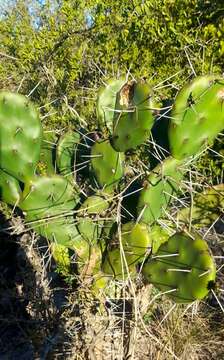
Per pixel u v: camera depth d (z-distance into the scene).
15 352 1.62
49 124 1.54
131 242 0.81
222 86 0.75
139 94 0.77
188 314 1.34
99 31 1.95
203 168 1.38
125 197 0.85
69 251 0.97
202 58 1.64
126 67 1.82
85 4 2.06
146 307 0.88
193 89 0.75
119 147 0.81
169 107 0.79
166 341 1.11
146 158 1.02
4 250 1.74
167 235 0.83
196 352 1.33
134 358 0.93
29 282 1.46
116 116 0.81
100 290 0.90
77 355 0.97
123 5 1.96
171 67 1.73
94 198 0.85
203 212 0.89
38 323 1.32
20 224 1.05
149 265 0.77
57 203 0.86
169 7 1.77
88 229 0.86
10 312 1.60
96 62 1.88
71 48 2.08
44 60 2.08
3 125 0.80
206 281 0.72
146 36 1.82
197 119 0.76
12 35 2.49
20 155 0.81
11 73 2.34
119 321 0.93
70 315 1.06
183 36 1.66
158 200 0.80
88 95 1.79
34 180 0.84
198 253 0.73
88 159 0.92
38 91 2.05
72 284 1.01
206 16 1.72
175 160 0.78
